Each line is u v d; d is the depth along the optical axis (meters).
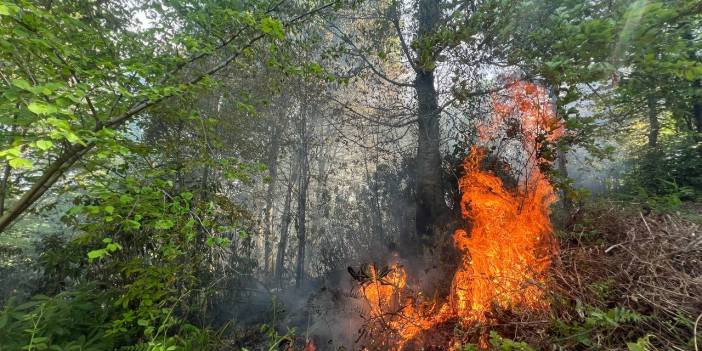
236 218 3.43
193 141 3.61
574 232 3.22
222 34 2.95
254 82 5.34
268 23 2.40
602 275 2.45
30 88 1.46
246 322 4.63
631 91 3.87
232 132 5.07
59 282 3.80
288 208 7.84
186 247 3.28
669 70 3.10
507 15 4.27
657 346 1.79
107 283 3.67
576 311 2.22
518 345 2.03
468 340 2.66
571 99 3.38
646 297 2.06
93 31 2.55
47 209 3.47
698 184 5.20
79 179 3.15
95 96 2.57
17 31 1.71
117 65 2.44
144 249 3.85
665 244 2.47
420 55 5.27
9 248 4.40
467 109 5.86
